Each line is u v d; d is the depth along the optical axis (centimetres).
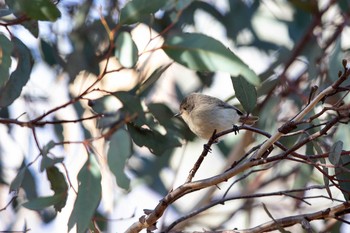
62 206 816
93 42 1202
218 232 747
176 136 940
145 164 1333
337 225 1141
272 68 1320
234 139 1376
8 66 728
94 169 759
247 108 734
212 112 1016
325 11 1285
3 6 995
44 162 777
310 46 1295
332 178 662
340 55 949
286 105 1212
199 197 1559
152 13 746
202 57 722
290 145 984
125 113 873
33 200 803
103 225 1115
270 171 1402
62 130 1105
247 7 1344
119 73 1202
